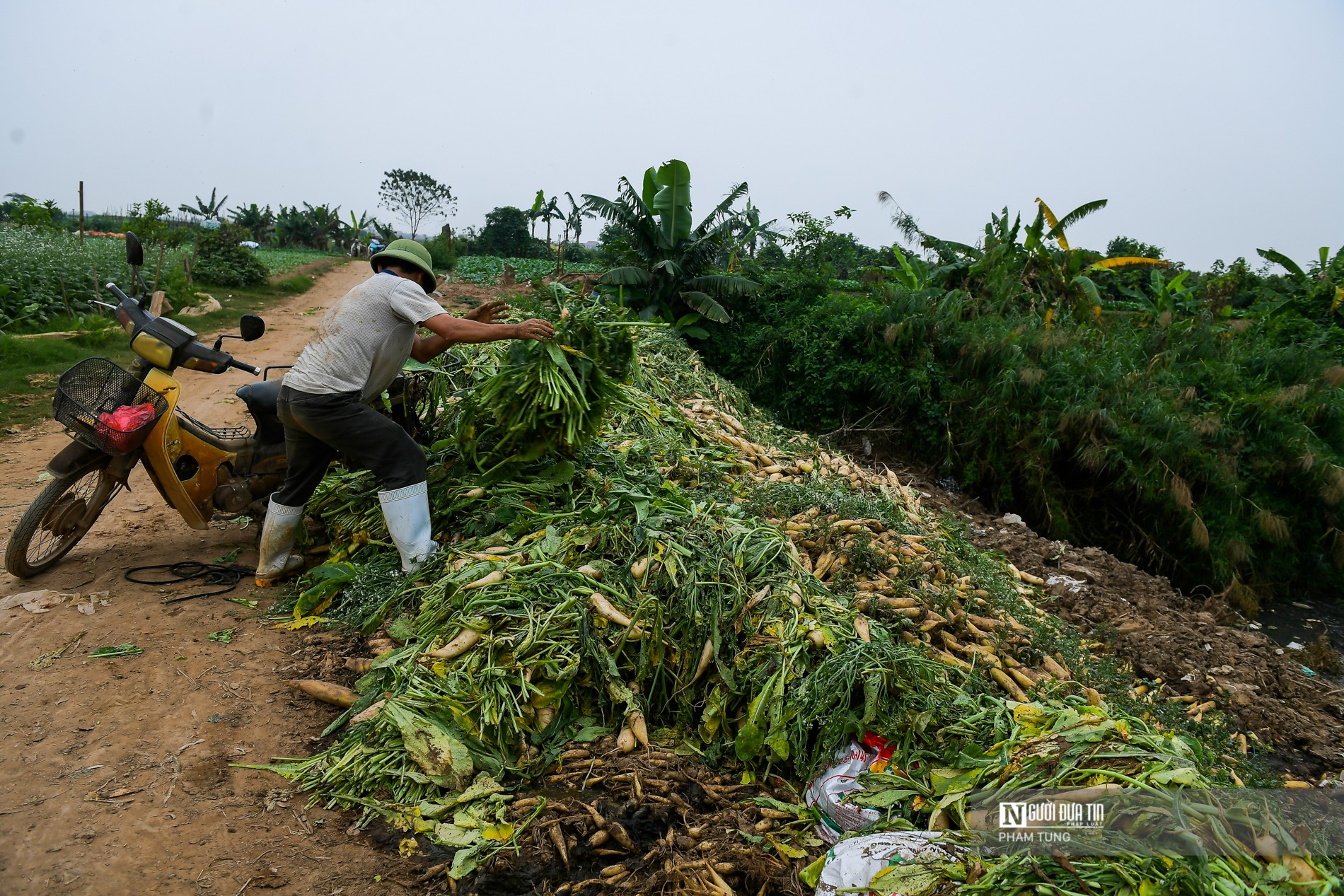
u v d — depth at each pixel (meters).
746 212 14.43
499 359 5.90
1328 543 10.84
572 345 4.24
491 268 29.31
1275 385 12.10
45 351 10.83
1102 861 2.13
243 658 3.69
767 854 2.69
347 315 3.82
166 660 3.60
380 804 2.80
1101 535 10.64
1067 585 6.17
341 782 2.90
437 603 3.59
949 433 10.60
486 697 3.08
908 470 10.69
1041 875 2.12
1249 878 2.05
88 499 4.80
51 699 3.26
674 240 13.39
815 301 13.04
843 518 4.67
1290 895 2.01
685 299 13.16
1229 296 20.23
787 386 12.06
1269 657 5.56
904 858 2.38
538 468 4.57
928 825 2.62
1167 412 10.70
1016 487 10.66
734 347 12.91
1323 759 4.37
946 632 3.86
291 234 53.25
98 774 2.85
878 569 4.21
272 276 25.52
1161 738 2.66
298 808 2.80
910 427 11.09
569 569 3.59
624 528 3.81
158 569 4.55
